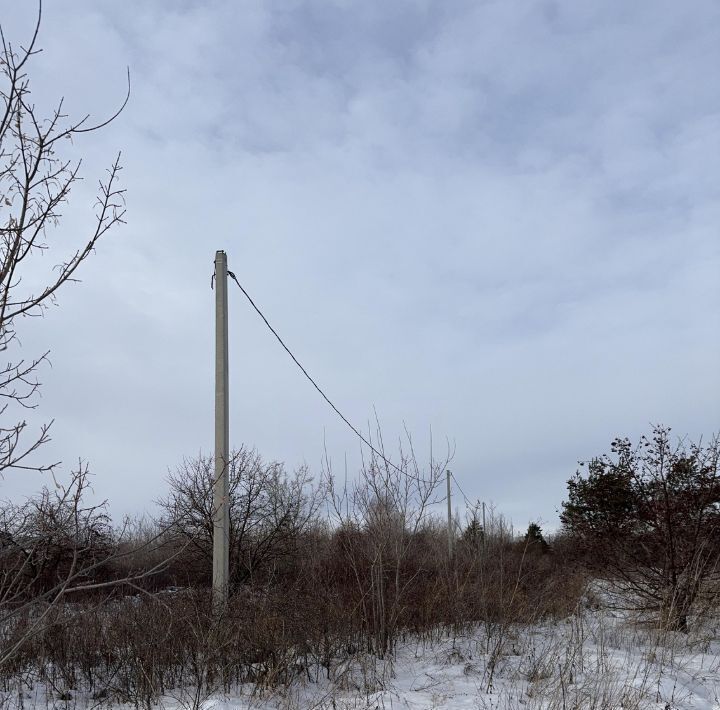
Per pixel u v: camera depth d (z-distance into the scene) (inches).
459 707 277.3
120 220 156.2
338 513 441.1
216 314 433.4
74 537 163.3
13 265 141.6
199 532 565.9
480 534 581.3
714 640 417.1
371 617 405.7
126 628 331.3
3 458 142.6
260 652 322.0
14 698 294.5
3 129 141.3
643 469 490.6
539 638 430.3
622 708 263.7
